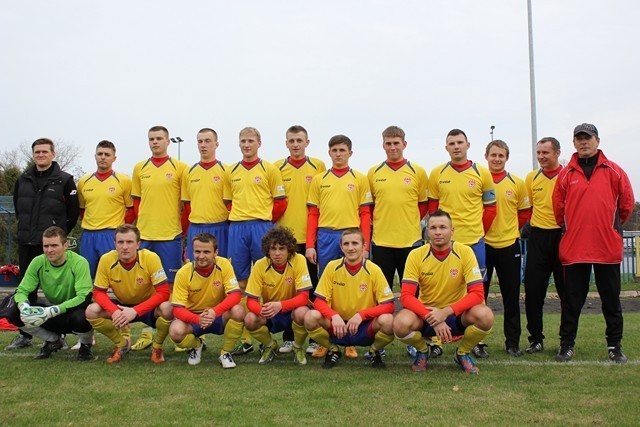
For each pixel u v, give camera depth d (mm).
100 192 7230
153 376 5031
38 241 6684
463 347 5188
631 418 3658
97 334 7715
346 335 5414
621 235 5570
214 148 7215
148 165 7332
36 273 6035
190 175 7227
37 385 4680
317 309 5469
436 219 5242
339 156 6629
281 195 6973
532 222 6473
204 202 7129
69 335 7723
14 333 7656
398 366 5488
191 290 5727
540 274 6262
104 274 5852
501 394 4301
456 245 5410
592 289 13758
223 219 7188
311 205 6801
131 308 5652
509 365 5398
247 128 6938
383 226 6492
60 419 3756
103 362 5742
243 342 6273
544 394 4281
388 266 6457
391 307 5398
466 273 5293
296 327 5652
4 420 3736
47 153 6773
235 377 4988
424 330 5316
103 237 7184
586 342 6492
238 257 6883
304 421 3682
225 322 5641
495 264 6426
